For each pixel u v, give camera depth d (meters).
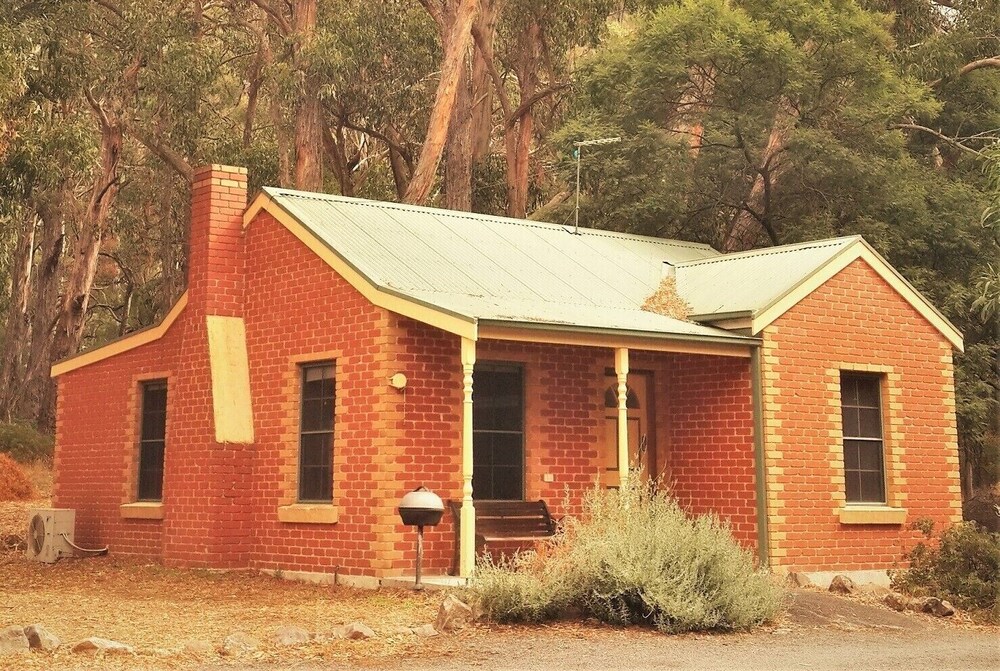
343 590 14.55
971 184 27.44
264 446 16.86
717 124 26.19
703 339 16.14
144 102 32.53
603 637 11.03
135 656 9.65
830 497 17.05
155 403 19.36
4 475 29.59
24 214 37.22
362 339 15.35
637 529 12.22
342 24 31.89
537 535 15.65
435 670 9.29
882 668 9.88
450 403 15.43
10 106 27.14
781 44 24.83
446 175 33.41
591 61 30.55
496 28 35.03
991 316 24.38
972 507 24.09
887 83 26.38
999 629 13.19
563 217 29.72
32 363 40.97
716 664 9.77
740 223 26.84
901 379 18.22
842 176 25.16
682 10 26.36
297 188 31.20
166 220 40.03
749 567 12.38
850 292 17.81
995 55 31.02
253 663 9.53
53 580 16.73
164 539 17.59
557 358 16.83
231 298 17.59
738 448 16.81
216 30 38.81
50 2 31.19
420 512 13.74
